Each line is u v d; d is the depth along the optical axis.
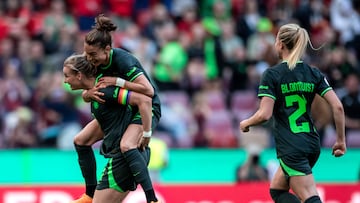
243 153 50.69
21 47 53.69
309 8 61.41
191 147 52.19
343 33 62.44
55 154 48.91
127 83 23.73
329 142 51.09
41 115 51.16
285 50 24.91
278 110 24.73
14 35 54.34
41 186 36.59
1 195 36.25
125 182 24.41
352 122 53.59
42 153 48.88
